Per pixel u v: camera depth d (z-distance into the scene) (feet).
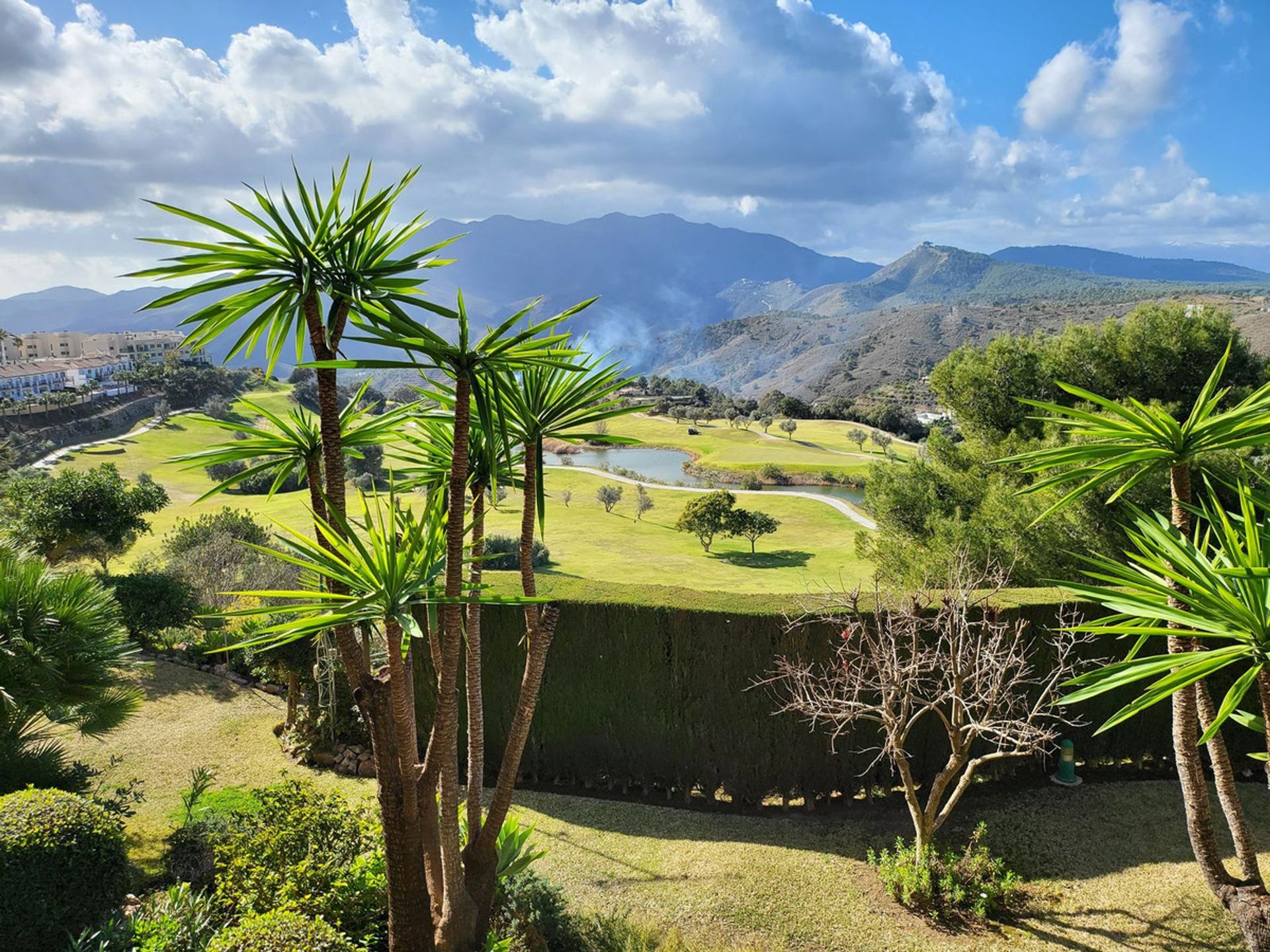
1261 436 15.26
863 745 28.76
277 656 32.40
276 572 54.34
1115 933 20.76
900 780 29.19
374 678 15.62
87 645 22.15
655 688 29.66
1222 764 18.08
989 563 28.78
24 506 55.06
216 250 13.35
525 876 20.70
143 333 500.74
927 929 21.39
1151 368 42.50
